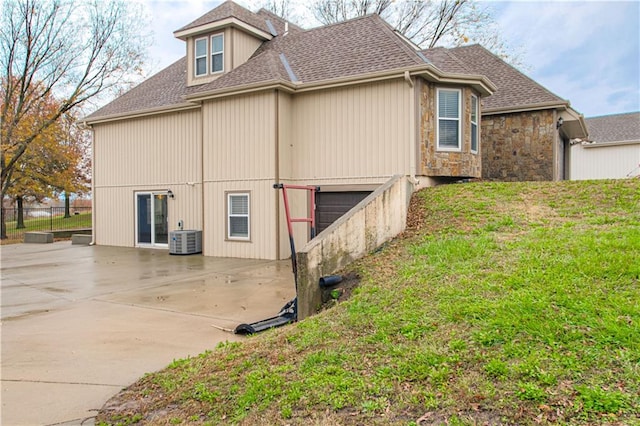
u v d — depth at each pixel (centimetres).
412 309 452
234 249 1288
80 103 2358
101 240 1709
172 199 1502
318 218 1234
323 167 1215
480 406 288
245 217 1271
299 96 1248
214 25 1439
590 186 966
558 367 308
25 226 2905
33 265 1212
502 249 597
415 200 1023
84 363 470
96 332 581
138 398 382
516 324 370
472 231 770
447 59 1224
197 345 524
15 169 2544
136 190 1595
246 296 779
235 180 1278
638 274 432
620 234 589
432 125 1148
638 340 322
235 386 371
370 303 502
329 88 1195
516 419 271
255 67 1302
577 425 257
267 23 1634
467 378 318
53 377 434
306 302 607
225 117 1293
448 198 992
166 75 1750
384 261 689
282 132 1219
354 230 729
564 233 643
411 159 1094
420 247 711
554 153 1417
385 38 1250
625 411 261
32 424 341
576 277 448
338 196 1202
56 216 3331
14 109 2312
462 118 1187
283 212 1227
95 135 1706
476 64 1667
